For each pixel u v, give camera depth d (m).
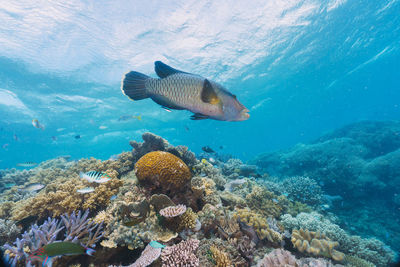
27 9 12.34
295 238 4.57
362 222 8.93
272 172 17.59
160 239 3.42
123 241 3.34
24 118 29.28
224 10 14.94
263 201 6.11
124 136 51.91
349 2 17.05
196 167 7.05
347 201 10.77
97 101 26.22
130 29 14.99
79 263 3.39
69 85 21.17
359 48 26.61
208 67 22.31
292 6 15.84
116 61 18.36
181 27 15.70
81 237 3.57
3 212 5.15
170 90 1.36
